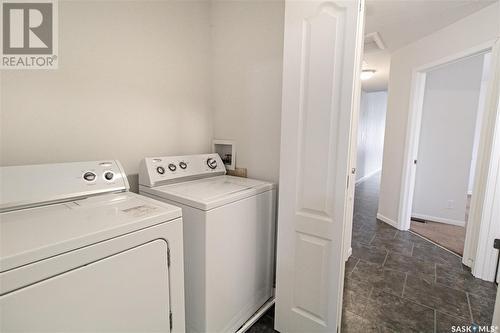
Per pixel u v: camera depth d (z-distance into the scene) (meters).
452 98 3.25
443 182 3.42
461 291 1.92
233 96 1.98
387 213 3.45
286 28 1.31
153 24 1.66
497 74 1.99
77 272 0.76
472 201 2.24
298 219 1.37
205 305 1.28
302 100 1.30
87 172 1.25
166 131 1.81
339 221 1.24
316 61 1.23
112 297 0.85
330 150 1.24
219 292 1.35
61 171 1.18
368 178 6.86
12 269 0.64
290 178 1.38
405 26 2.52
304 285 1.40
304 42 1.27
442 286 1.99
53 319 0.72
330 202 1.26
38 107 1.24
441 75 3.27
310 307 1.39
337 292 1.29
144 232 0.93
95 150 1.46
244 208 1.46
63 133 1.33
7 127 1.16
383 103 7.86
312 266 1.35
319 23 1.21
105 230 0.81
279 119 1.74
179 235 1.06
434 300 1.82
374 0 2.02
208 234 1.24
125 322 0.89
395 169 3.30
